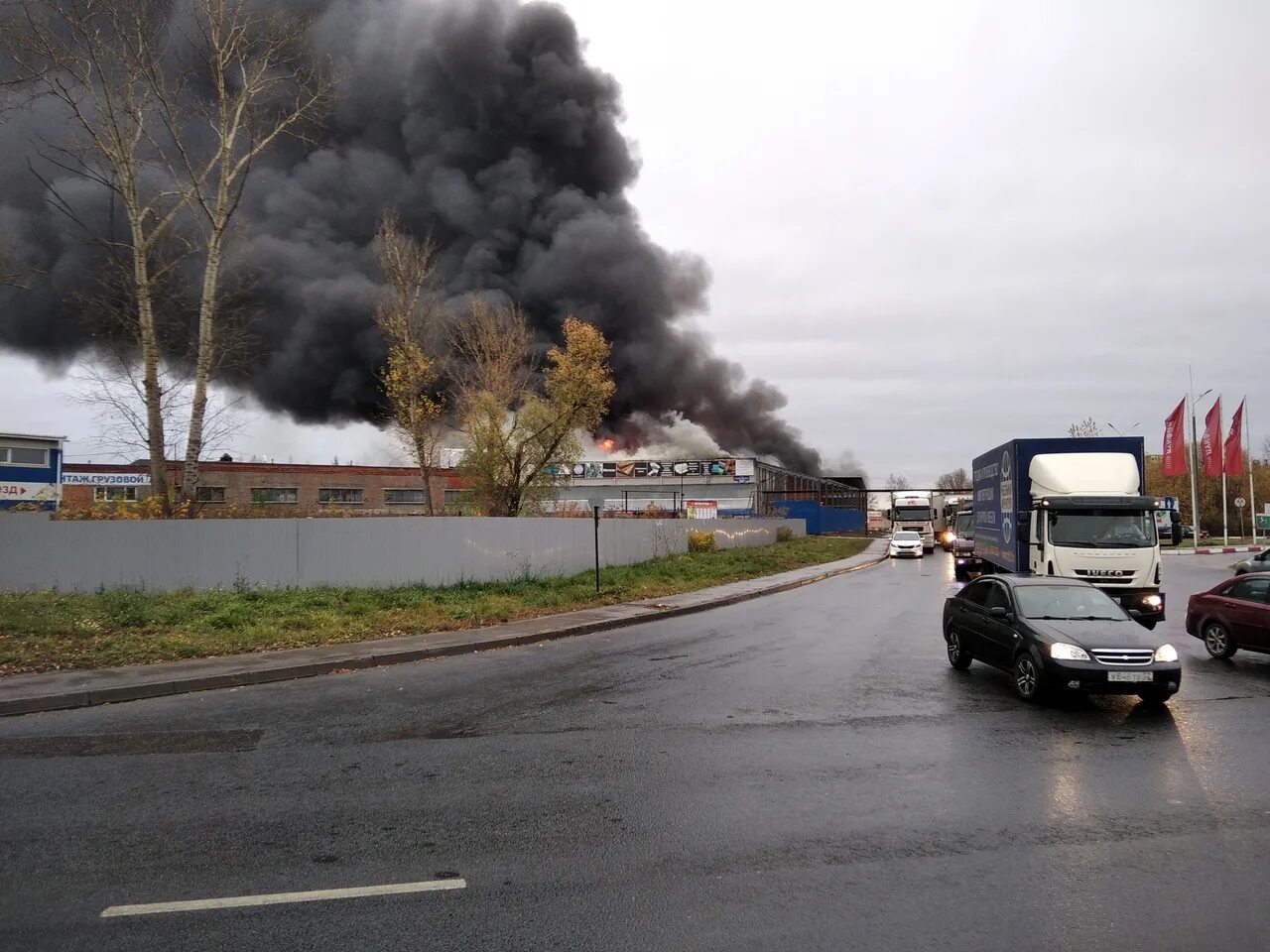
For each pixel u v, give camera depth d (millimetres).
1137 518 16188
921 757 7445
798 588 27609
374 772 7090
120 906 4473
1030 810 6000
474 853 5227
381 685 11289
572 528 26250
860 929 4176
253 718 9344
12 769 7305
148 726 9023
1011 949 3969
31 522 17172
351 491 48969
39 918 4332
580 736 8281
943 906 4434
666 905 4457
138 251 21547
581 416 29797
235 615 15383
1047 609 10508
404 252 30984
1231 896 4551
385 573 20438
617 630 17188
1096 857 5125
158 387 21375
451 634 15438
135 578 17875
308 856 5191
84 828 5730
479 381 32375
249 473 46000
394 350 30672
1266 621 11797
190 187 22297
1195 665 12234
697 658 13227
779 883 4750
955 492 58875
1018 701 9820
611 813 5969
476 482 30391
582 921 4273
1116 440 17641
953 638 12242
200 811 6078
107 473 44812
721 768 7129
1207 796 6316
